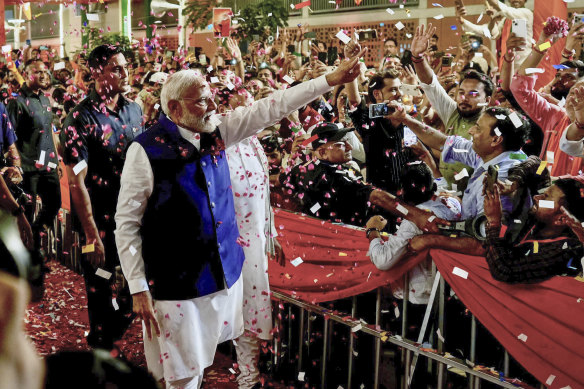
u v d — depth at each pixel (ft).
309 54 24.89
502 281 8.78
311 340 12.31
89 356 2.97
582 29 14.53
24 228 13.44
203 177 9.79
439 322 9.97
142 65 29.50
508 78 13.33
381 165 13.20
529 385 9.00
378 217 10.94
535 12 18.69
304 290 12.26
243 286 11.33
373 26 40.75
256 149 11.63
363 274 11.06
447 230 9.84
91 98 13.06
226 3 39.78
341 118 18.25
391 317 11.32
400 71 17.30
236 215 11.15
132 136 13.38
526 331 8.69
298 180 12.46
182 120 9.66
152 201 9.59
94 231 12.92
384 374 11.78
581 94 10.44
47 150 19.44
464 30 21.47
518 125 9.71
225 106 13.25
